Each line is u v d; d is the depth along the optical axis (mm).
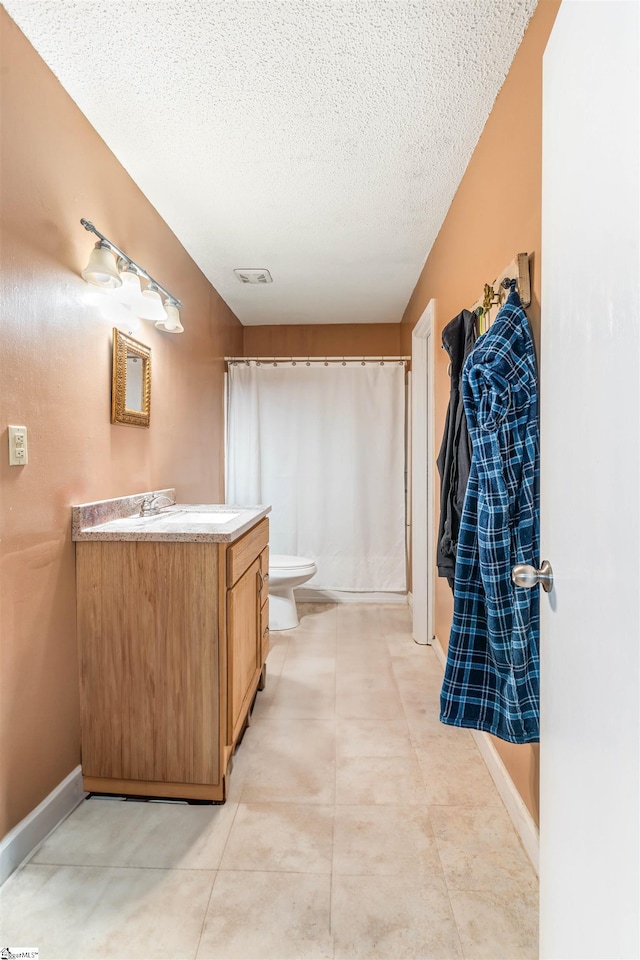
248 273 3229
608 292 658
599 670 685
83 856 1406
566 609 813
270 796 1658
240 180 2152
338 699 2328
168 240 2566
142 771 1668
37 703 1477
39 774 1482
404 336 4090
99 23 1351
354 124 1791
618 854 624
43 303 1490
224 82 1579
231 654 1694
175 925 1189
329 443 3887
